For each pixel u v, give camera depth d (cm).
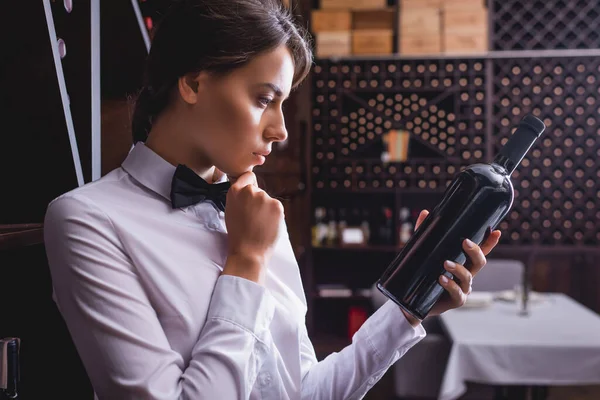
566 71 564
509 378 302
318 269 620
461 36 560
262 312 90
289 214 586
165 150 99
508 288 439
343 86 580
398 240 582
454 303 98
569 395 457
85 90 122
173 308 90
